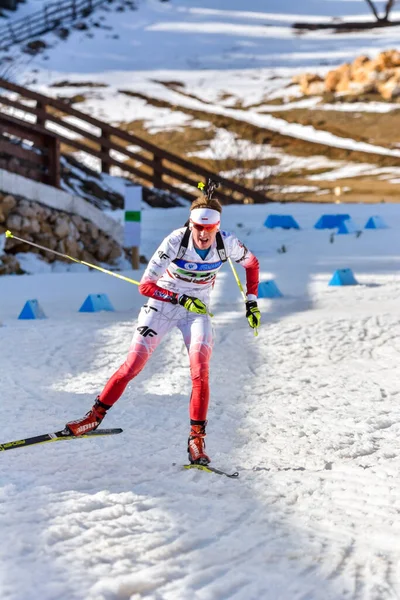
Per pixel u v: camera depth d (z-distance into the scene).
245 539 7.98
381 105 85.44
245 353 16.61
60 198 36.16
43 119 40.91
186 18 121.12
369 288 23.94
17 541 7.54
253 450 11.13
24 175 35.88
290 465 10.49
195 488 9.46
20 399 13.65
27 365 15.89
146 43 110.44
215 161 68.94
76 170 51.34
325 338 17.53
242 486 9.62
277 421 12.48
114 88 94.44
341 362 15.85
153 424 12.35
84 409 13.08
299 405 13.23
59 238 36.00
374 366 15.51
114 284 28.00
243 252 10.79
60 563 7.19
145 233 43.84
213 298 23.39
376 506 8.96
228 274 27.83
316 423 12.31
